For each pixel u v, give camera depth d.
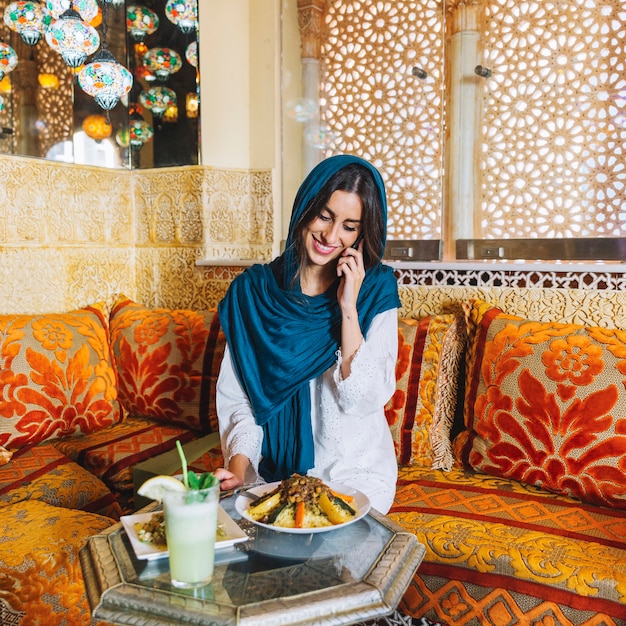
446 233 2.87
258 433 1.73
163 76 3.15
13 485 2.00
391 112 2.94
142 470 1.89
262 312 1.78
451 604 1.62
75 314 2.73
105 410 2.58
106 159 3.16
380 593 1.01
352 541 1.18
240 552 1.13
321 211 1.62
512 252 2.71
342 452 1.67
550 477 1.93
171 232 3.21
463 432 2.26
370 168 1.64
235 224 3.24
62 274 2.92
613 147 2.51
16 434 2.26
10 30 2.65
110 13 3.11
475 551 1.60
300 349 1.71
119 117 3.20
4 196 2.63
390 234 2.99
